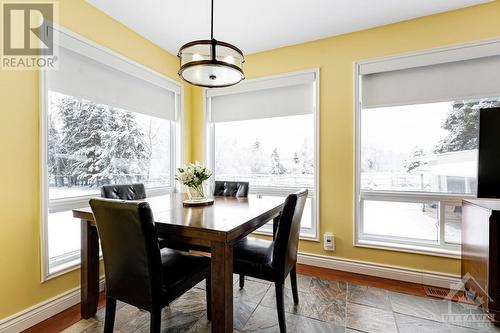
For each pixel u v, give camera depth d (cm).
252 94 304
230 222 135
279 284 149
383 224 252
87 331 159
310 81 269
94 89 215
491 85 206
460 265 212
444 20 217
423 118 236
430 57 220
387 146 249
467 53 208
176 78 311
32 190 168
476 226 182
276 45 279
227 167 329
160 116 291
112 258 131
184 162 321
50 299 177
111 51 224
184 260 151
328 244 258
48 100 183
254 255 162
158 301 124
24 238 164
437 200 229
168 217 147
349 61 252
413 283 223
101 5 209
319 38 264
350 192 252
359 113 250
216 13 221
